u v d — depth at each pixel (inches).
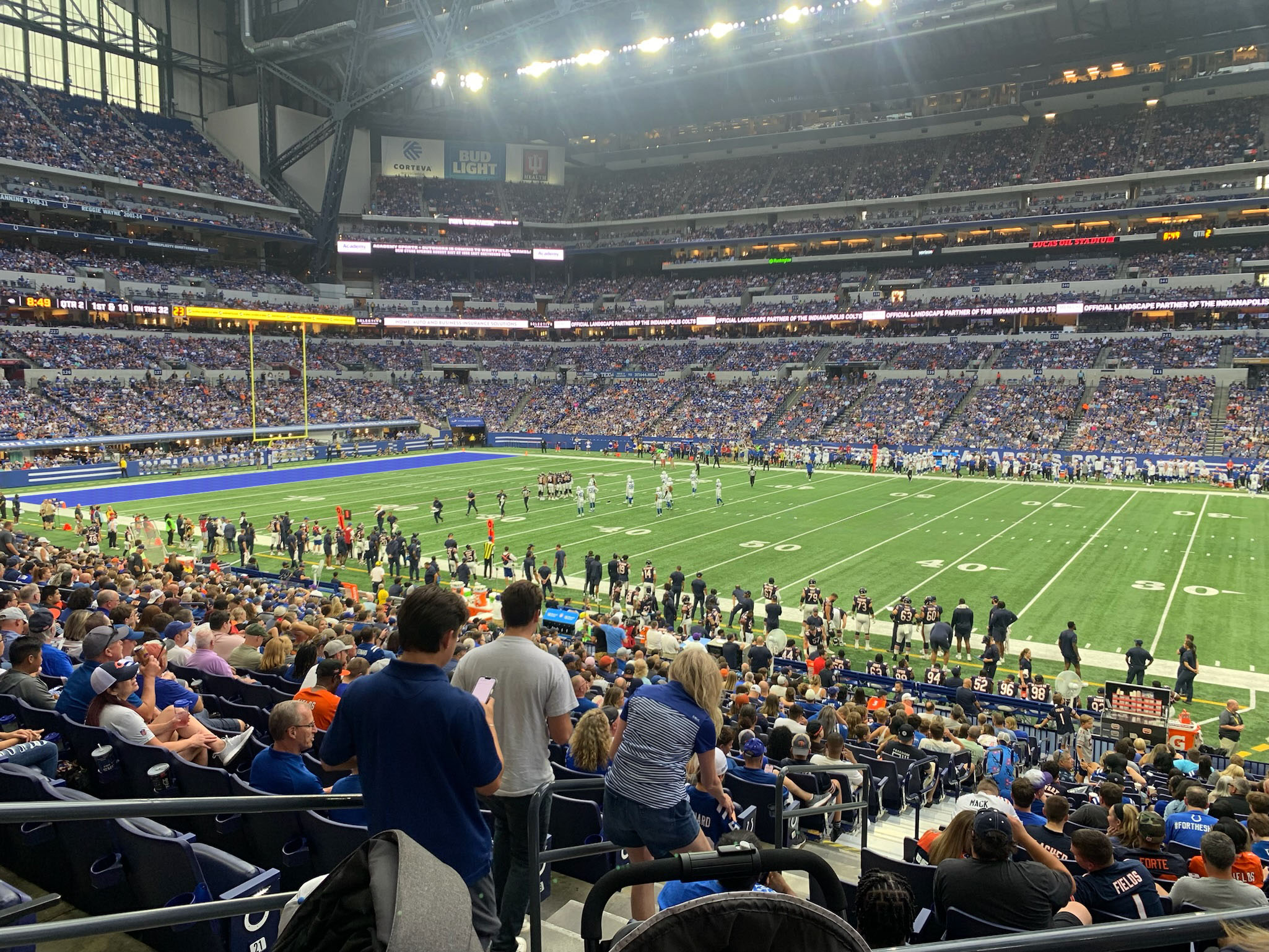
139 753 255.9
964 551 1378.0
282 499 1866.4
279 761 228.8
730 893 58.5
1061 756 565.3
